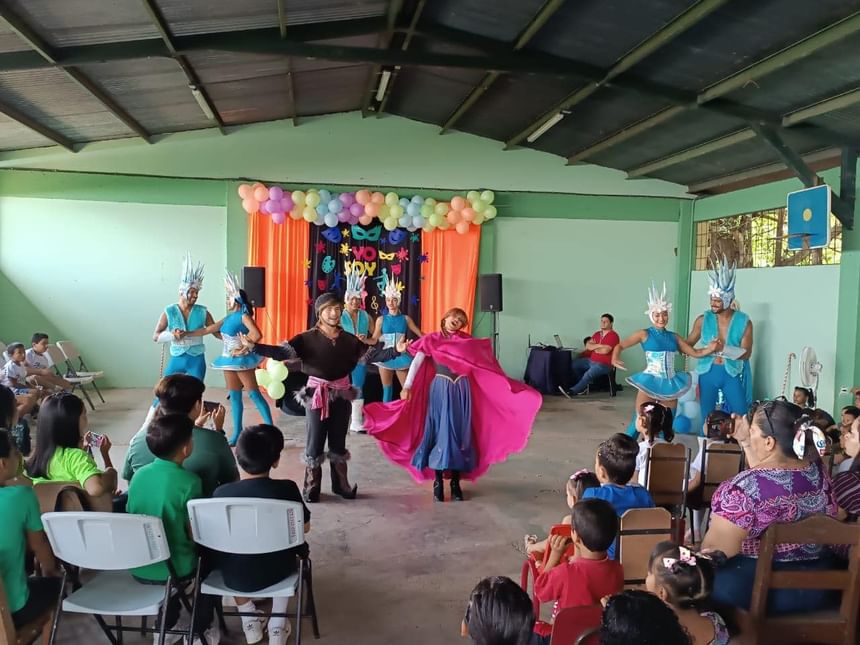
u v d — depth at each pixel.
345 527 4.11
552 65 6.20
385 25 6.07
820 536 2.09
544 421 7.44
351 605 3.12
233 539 2.40
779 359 8.15
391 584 3.35
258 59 6.68
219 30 5.62
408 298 9.42
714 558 2.16
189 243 9.13
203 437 2.96
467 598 3.21
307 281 9.14
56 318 8.89
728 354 6.37
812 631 2.13
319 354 4.47
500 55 6.14
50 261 8.84
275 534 2.40
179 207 9.08
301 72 7.39
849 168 6.68
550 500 4.70
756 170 8.30
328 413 4.51
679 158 8.29
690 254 10.05
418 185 9.54
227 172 9.06
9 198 8.70
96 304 8.96
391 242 9.35
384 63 6.07
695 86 6.18
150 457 3.18
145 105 7.42
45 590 2.41
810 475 2.20
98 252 8.92
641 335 6.00
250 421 7.13
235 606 3.07
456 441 4.55
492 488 4.96
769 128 6.47
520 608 1.50
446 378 4.61
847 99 5.59
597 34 5.62
